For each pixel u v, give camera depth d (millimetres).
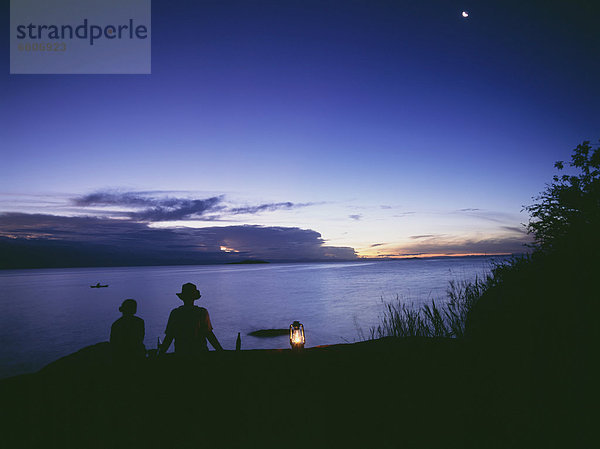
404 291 37250
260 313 30766
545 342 3307
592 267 4273
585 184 5863
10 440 2254
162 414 2521
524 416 2428
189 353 3781
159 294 57156
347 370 3111
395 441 2195
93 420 2412
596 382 2602
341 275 99000
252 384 2904
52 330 26875
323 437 2311
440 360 3266
